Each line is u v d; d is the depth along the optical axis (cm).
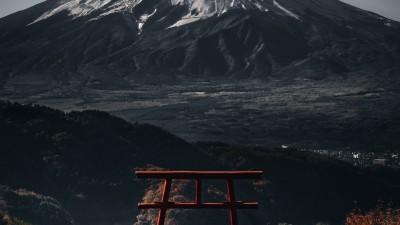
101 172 10244
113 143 11381
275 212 9806
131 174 10275
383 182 11700
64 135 11150
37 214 7431
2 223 5822
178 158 11531
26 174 9581
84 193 9506
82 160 10475
